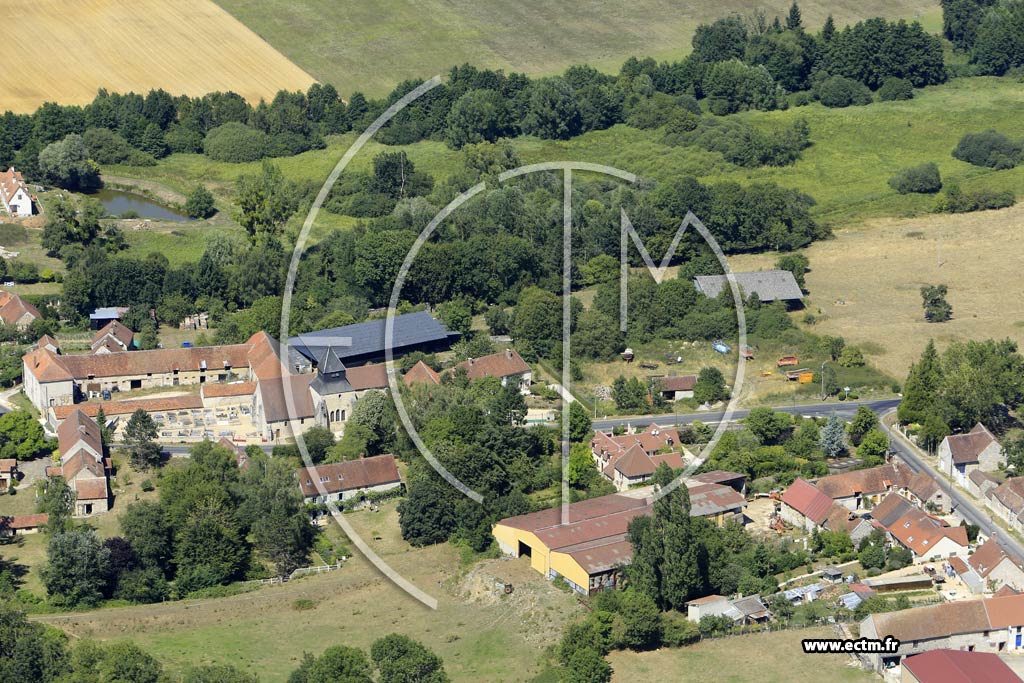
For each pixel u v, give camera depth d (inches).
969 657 5954.7
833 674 6008.9
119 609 6574.8
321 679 5733.3
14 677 5748.0
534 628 6274.6
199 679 5767.7
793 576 6766.7
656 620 6186.0
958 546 6904.5
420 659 5841.5
